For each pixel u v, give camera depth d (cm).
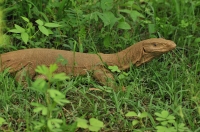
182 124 919
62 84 1065
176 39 1280
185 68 1162
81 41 1201
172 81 1100
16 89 1054
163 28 1272
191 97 1057
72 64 1103
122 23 1223
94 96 1053
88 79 1074
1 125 974
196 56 1209
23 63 1091
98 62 1112
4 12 1248
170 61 1196
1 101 1018
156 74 1123
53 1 1266
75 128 889
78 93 1077
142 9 1352
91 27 1280
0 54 1110
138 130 952
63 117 955
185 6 1345
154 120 1021
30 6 1235
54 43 1231
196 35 1305
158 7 1370
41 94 1041
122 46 1235
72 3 1230
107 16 1213
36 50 1105
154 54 1112
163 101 1076
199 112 977
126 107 1040
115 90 1081
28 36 1101
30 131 922
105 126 998
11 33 1248
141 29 1298
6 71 1065
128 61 1123
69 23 1236
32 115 1002
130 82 1103
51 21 1280
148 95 1083
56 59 1096
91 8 1291
